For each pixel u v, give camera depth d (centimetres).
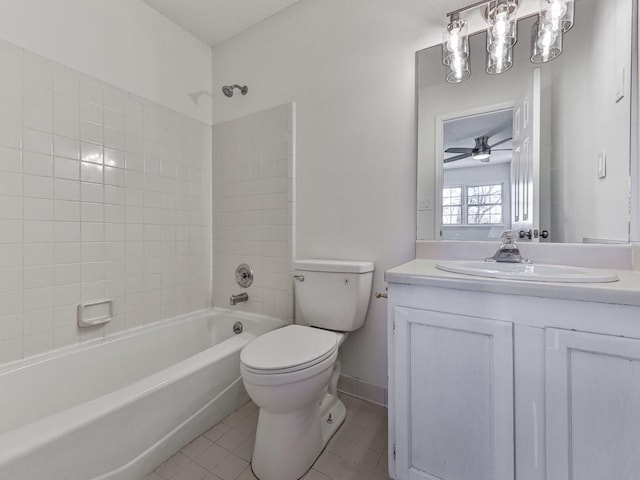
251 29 195
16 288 123
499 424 78
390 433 95
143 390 105
